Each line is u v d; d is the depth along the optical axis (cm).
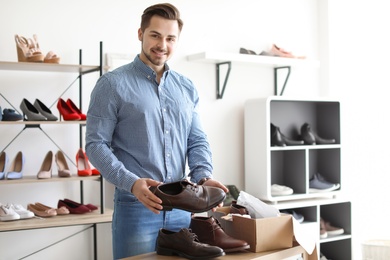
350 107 402
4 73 293
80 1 313
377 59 391
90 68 287
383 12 387
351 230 371
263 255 171
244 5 375
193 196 162
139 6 333
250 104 358
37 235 304
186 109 197
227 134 368
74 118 284
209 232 173
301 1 402
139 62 190
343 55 405
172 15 180
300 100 358
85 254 319
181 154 196
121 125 185
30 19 298
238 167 371
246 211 196
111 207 324
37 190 303
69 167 311
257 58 351
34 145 301
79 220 272
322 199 368
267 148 343
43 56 278
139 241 186
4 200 294
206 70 359
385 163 387
